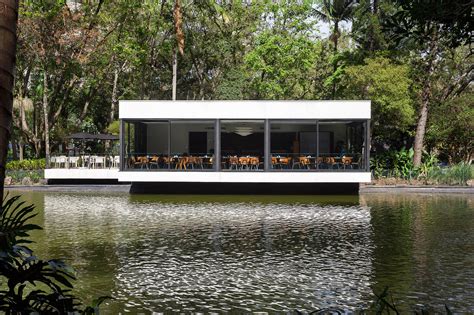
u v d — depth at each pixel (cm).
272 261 944
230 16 3466
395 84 2531
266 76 3444
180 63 3669
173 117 2253
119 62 3325
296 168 2344
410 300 700
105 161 2562
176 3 2773
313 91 3662
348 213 1612
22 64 2928
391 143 3262
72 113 3634
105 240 1141
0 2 194
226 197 2142
